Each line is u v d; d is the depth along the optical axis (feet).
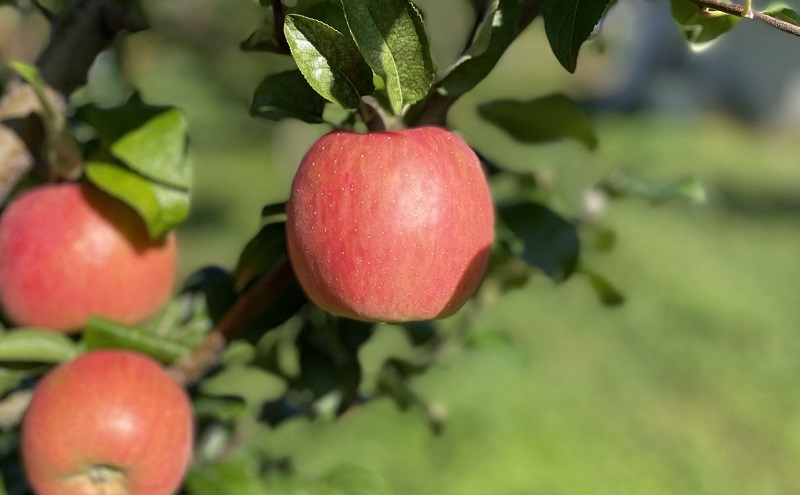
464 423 9.22
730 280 14.25
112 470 3.00
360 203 2.66
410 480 8.20
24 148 3.13
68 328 3.22
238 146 21.06
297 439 5.47
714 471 8.97
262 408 3.54
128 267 3.20
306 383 3.16
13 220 3.21
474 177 2.73
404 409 3.66
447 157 2.70
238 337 3.05
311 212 2.69
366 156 2.67
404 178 2.66
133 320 3.27
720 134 27.73
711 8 2.65
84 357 3.01
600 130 26.73
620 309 12.59
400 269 2.67
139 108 3.04
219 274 3.28
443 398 9.70
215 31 9.62
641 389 10.47
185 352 3.07
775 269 15.01
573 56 2.57
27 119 3.12
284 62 7.05
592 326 12.07
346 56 2.64
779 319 12.72
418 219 2.65
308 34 2.61
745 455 9.32
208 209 16.17
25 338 3.04
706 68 30.86
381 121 2.77
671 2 2.88
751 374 11.02
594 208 3.71
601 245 3.72
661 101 30.60
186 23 9.45
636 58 31.40
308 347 3.17
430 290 2.69
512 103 3.15
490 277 3.60
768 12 2.76
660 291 13.53
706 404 10.23
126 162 2.98
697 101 30.58
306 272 2.72
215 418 3.40
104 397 2.95
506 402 9.75
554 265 3.16
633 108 30.66
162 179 3.00
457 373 10.23
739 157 24.47
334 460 8.23
